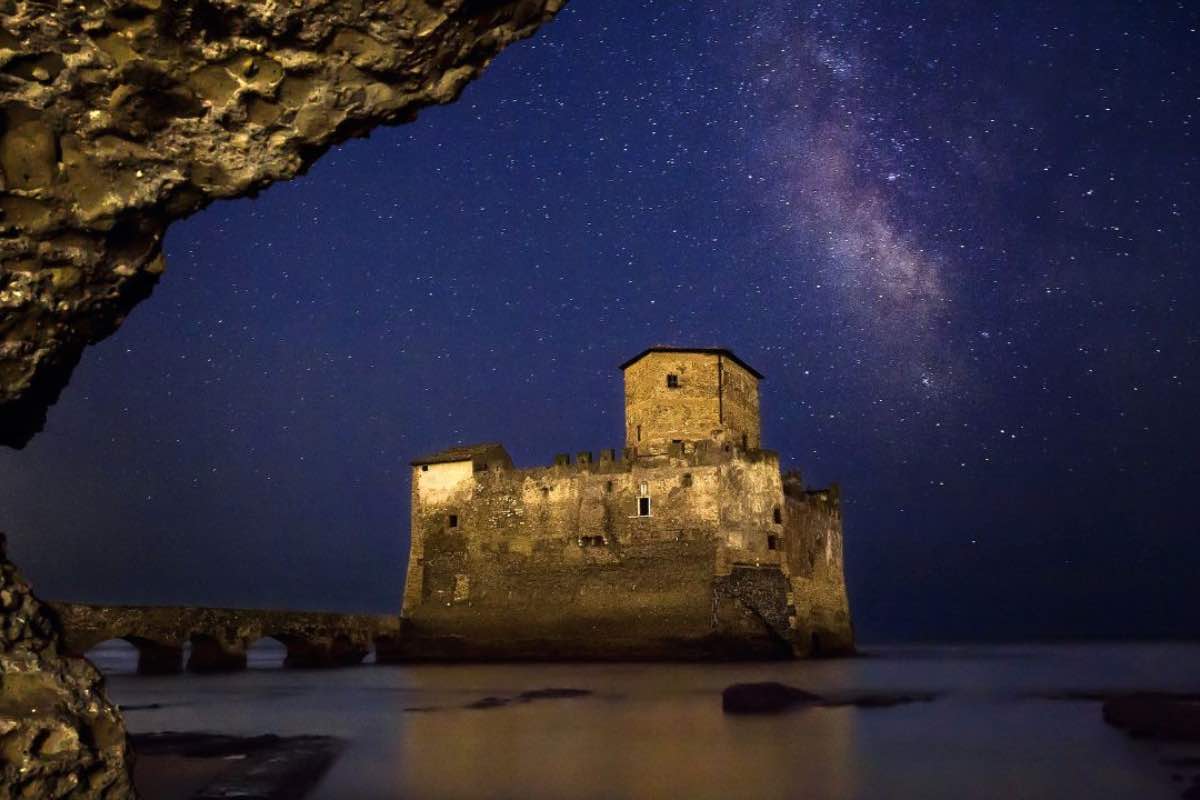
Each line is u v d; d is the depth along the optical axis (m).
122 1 7.33
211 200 8.89
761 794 15.77
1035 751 20.11
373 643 60.75
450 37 8.45
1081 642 143.62
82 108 7.80
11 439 9.67
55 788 7.35
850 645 65.75
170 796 14.77
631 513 57.06
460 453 64.06
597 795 15.49
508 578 59.62
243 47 7.89
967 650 96.75
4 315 8.04
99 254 8.43
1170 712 23.62
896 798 15.40
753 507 56.03
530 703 30.98
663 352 61.56
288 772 17.11
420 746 20.98
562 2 9.20
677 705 29.88
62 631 8.66
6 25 7.21
